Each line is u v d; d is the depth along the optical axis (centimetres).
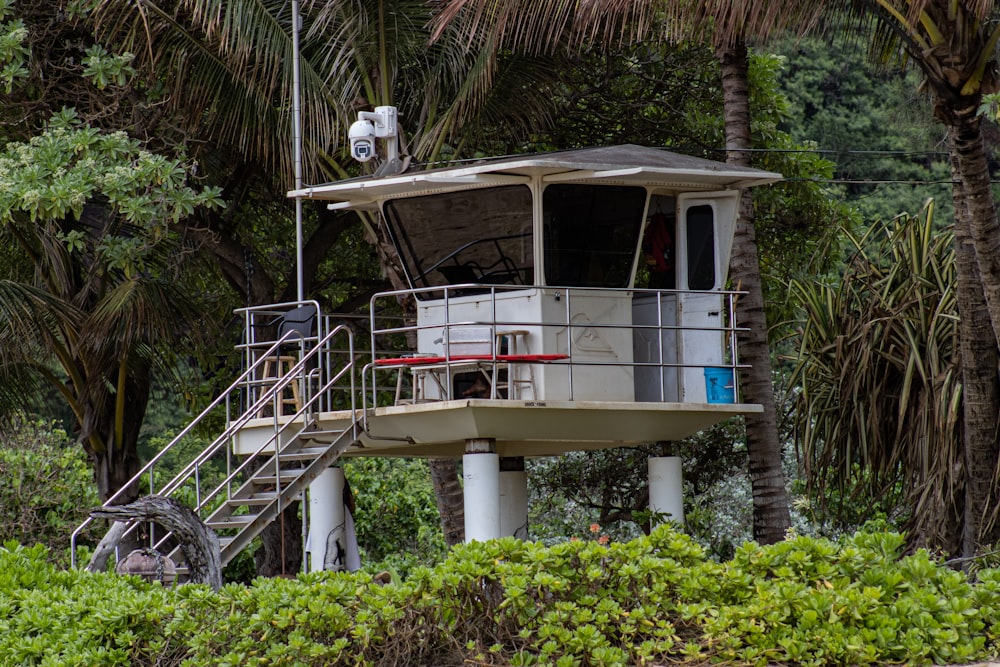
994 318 2531
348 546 3506
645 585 2012
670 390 3372
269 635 2000
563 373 3178
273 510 2978
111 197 3694
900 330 3077
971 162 2469
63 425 7056
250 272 4734
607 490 4681
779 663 1898
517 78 4088
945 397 2891
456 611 2002
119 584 2347
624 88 4853
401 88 4162
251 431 3338
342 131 3975
